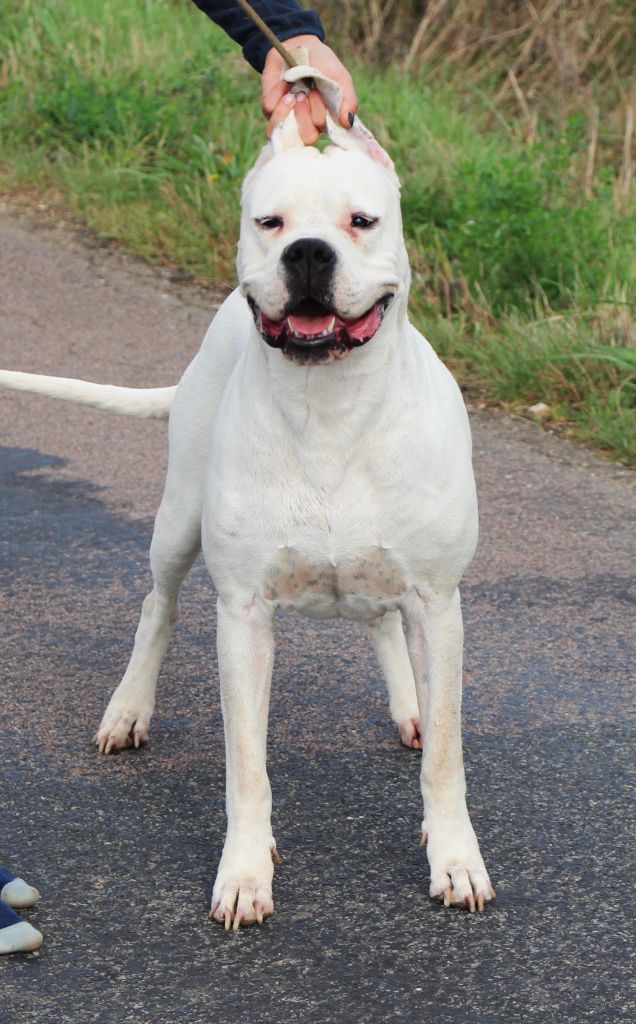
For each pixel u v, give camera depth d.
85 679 4.91
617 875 3.73
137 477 6.85
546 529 6.24
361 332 3.27
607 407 7.46
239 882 3.53
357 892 3.66
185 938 3.45
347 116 3.47
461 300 8.64
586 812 4.06
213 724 4.62
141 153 11.22
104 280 9.64
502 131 12.18
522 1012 3.15
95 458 7.07
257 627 3.63
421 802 4.14
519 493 6.64
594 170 10.88
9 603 5.50
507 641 5.19
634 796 4.14
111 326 8.87
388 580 3.56
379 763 4.36
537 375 7.71
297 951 3.39
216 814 4.06
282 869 3.76
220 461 3.54
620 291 8.52
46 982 3.26
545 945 3.42
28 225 10.55
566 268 8.95
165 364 8.29
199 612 5.44
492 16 13.53
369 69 13.27
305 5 14.03
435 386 3.61
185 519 4.16
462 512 3.53
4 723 4.57
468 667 4.98
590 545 6.08
